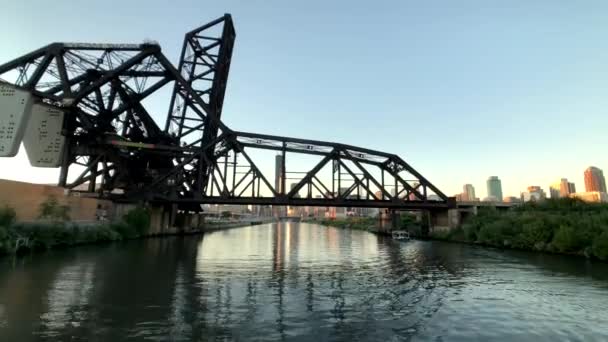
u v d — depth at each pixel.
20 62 54.12
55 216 41.78
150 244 51.44
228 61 68.88
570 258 39.69
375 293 21.06
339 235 106.44
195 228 97.12
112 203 58.56
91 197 52.81
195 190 61.91
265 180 59.41
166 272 26.97
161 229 71.81
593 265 33.81
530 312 17.20
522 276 27.53
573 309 17.83
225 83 69.44
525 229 51.31
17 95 49.12
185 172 64.75
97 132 56.56
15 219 35.97
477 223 65.75
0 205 35.06
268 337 13.28
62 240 40.28
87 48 55.06
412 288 22.64
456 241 70.00
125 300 18.08
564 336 13.87
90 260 31.20
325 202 61.47
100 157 59.09
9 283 20.83
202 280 24.27
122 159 61.66
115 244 47.50
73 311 15.84
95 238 46.88
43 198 43.38
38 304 16.77
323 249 53.50
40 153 55.50
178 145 63.12
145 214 61.28
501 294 21.11
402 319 15.89
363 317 16.11
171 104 63.31
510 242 54.22
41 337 12.61
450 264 34.94
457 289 22.48
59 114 55.78
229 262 34.88
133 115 60.97
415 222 105.62
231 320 15.23
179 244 54.66
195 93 58.19
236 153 60.25
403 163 67.81
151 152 61.69
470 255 43.56
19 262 28.28
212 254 42.12
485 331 14.37
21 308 16.02
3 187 37.69
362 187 64.12
